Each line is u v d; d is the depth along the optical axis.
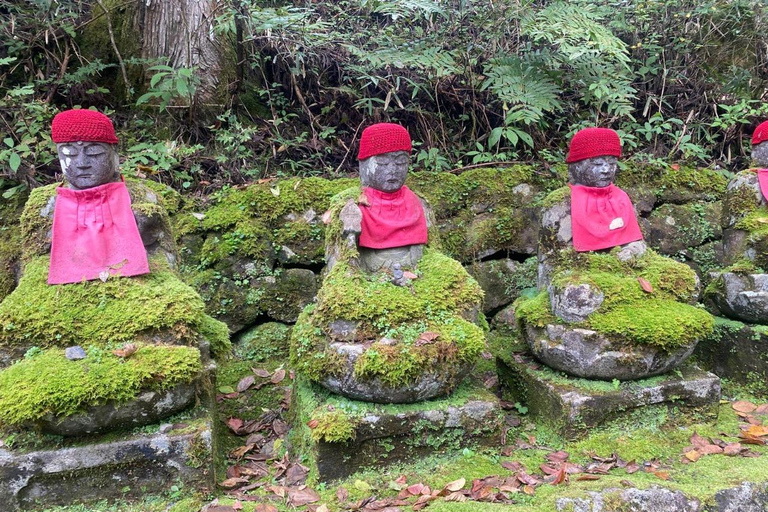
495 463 2.51
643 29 5.28
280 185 3.90
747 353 3.30
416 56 4.29
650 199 4.47
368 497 2.27
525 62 4.49
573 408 2.68
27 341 2.29
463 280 2.71
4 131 3.74
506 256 4.29
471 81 4.61
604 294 2.79
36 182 3.60
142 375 2.14
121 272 2.45
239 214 3.79
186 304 2.43
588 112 4.92
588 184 3.10
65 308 2.33
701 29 5.29
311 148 4.45
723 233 3.73
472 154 4.38
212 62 4.40
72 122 2.43
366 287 2.56
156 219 2.67
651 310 2.77
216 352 2.76
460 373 2.53
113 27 4.46
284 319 3.84
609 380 2.82
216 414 2.77
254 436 2.85
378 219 2.73
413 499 2.24
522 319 3.12
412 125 4.73
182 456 2.24
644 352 2.73
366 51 4.55
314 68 4.64
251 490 2.38
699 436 2.76
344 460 2.39
